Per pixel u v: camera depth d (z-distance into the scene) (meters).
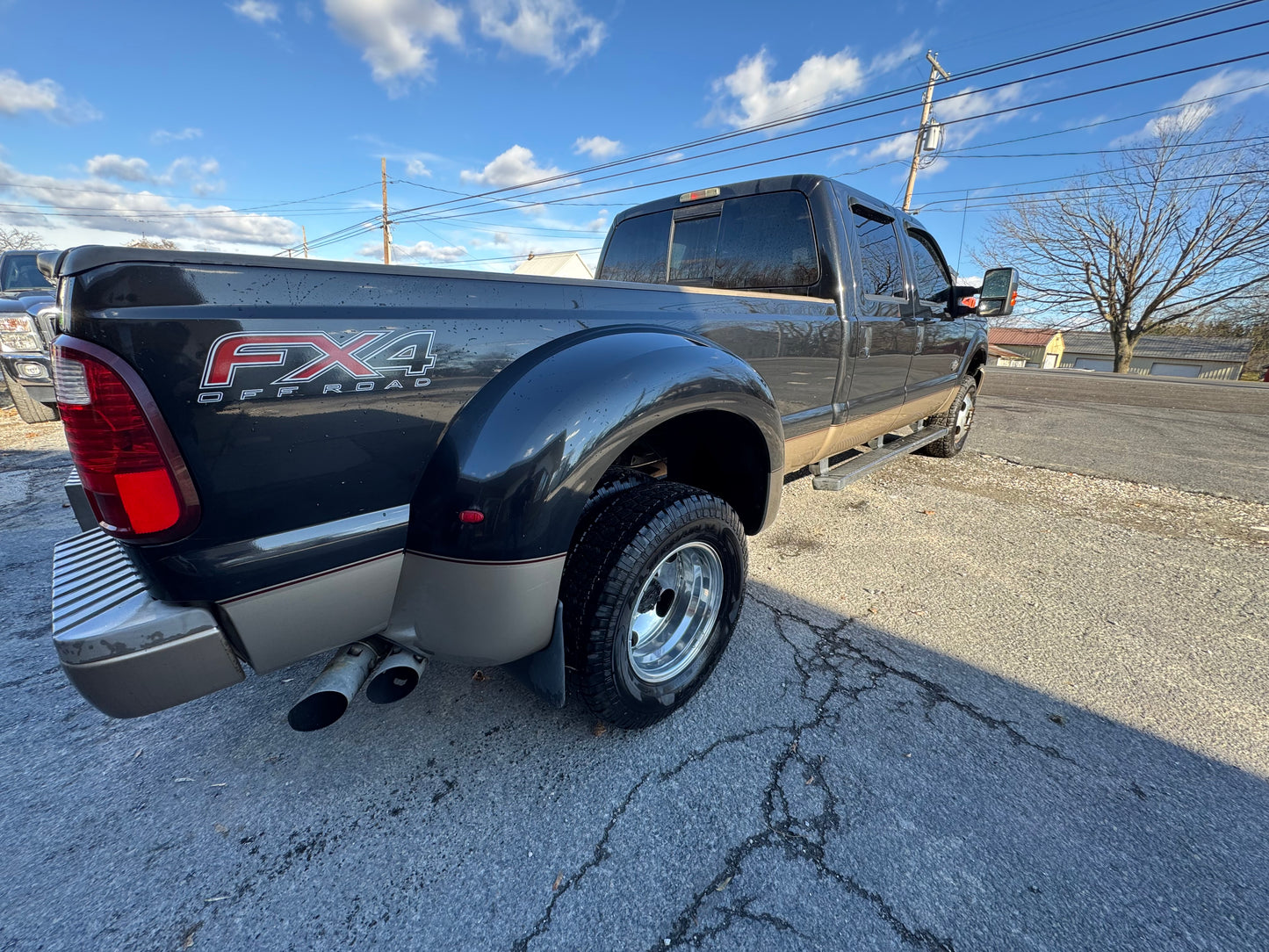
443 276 1.50
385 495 1.43
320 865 1.53
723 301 2.37
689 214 3.64
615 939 1.35
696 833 1.63
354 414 1.33
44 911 1.41
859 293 3.23
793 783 1.79
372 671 1.56
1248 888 1.47
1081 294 33.97
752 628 2.68
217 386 1.16
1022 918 1.39
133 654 1.21
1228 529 4.00
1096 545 3.71
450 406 1.49
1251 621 2.78
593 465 1.57
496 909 1.42
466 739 1.98
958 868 1.52
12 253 7.28
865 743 1.96
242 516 1.24
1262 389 16.62
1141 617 2.81
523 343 1.64
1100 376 22.22
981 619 2.78
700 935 1.36
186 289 1.13
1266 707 2.17
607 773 1.84
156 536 1.17
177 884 1.48
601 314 1.89
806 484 4.96
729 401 1.97
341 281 1.32
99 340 1.08
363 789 1.78
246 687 2.26
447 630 1.54
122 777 1.82
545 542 1.52
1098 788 1.78
